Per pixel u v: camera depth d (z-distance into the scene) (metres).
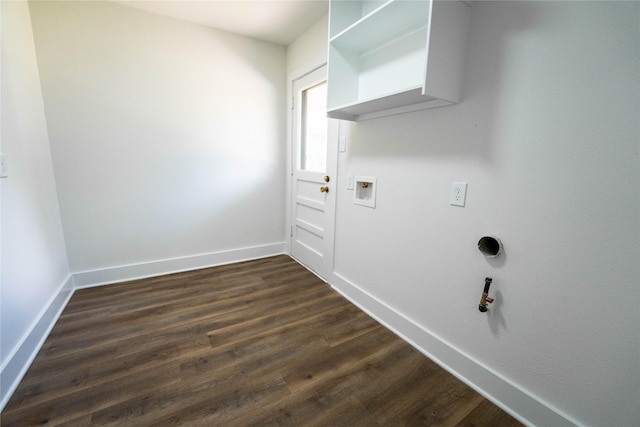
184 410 1.18
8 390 1.23
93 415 1.15
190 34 2.41
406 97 1.37
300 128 2.82
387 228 1.79
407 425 1.15
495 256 1.21
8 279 1.32
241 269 2.77
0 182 1.32
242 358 1.51
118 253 2.38
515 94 1.10
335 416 1.18
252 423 1.14
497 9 1.13
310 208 2.72
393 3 1.28
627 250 0.89
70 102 2.05
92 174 2.19
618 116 0.87
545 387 1.12
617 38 0.86
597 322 0.97
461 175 1.32
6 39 1.51
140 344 1.60
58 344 1.58
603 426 0.98
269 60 2.81
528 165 1.09
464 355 1.39
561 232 1.02
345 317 1.95
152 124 2.36
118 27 2.13
